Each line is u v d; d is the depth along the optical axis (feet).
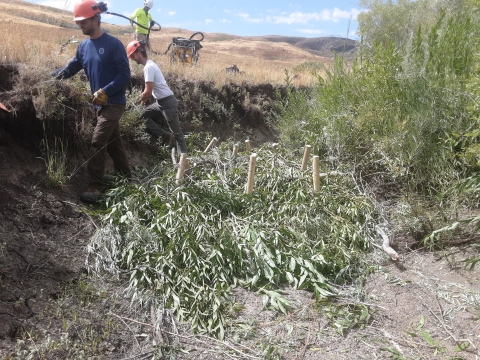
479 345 11.91
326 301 13.51
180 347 11.38
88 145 20.02
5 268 12.76
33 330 11.12
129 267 14.26
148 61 22.16
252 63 60.59
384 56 23.82
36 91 18.69
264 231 15.33
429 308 13.47
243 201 17.56
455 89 19.83
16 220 14.94
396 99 21.97
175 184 17.43
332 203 18.02
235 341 11.71
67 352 10.69
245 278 14.34
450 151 19.47
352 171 21.59
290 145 25.55
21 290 12.25
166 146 23.52
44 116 18.43
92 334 11.38
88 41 17.29
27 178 17.04
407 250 16.79
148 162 22.75
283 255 14.66
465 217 17.87
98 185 17.90
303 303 13.43
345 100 24.38
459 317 13.01
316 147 23.82
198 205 16.25
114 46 16.85
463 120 19.95
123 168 18.93
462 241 16.62
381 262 15.98
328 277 14.79
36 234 14.85
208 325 12.26
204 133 28.71
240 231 15.16
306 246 15.28
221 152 22.59
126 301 13.00
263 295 13.34
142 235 14.69
